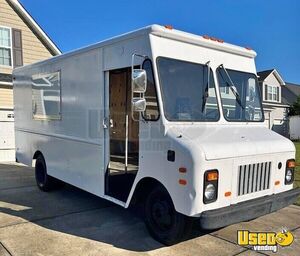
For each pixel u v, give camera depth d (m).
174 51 4.17
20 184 7.82
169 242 4.07
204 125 4.24
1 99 12.02
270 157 4.20
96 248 4.11
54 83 6.30
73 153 5.77
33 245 4.20
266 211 4.03
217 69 4.59
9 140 11.98
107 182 4.96
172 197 3.76
